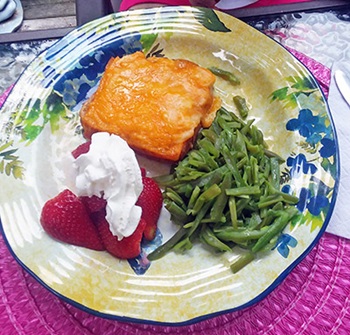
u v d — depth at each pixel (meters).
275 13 0.32
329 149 0.26
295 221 0.24
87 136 0.27
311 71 0.30
